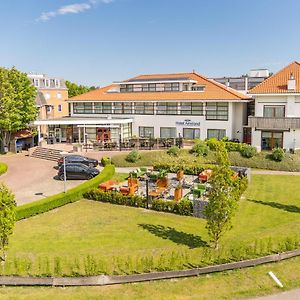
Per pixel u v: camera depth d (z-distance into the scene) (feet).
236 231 60.44
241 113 141.08
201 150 120.88
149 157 121.90
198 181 95.66
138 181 92.02
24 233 62.03
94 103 164.55
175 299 38.81
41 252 52.80
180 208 71.72
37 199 82.43
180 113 146.82
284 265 45.80
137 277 42.63
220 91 144.56
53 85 239.30
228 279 42.96
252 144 130.62
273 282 42.06
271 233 58.08
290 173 110.11
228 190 50.96
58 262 44.06
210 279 43.06
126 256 50.08
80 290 41.22
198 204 69.92
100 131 149.79
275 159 115.85
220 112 139.23
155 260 48.44
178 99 144.56
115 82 170.19
